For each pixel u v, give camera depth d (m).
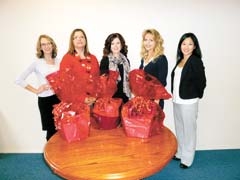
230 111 3.09
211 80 2.98
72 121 1.73
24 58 2.93
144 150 1.61
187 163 2.76
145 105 1.79
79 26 2.85
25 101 3.04
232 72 2.97
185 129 2.65
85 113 1.78
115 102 1.93
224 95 3.04
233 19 2.83
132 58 2.93
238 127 3.14
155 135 1.82
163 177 2.63
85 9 2.80
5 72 2.95
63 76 1.87
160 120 1.83
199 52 2.51
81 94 1.90
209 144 3.19
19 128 3.13
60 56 2.91
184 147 2.75
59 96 1.88
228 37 2.87
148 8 2.79
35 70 2.74
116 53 2.57
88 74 2.27
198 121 3.11
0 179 2.65
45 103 2.72
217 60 2.93
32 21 2.82
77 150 1.63
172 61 2.93
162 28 2.85
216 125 3.13
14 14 2.80
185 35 2.50
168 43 2.89
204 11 2.80
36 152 3.20
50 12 2.80
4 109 3.06
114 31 2.86
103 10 2.80
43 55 2.73
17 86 3.00
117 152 1.59
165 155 1.55
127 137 1.79
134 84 1.82
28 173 2.75
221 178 2.60
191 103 2.54
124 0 2.78
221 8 2.79
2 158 3.07
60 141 1.76
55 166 1.46
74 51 2.60
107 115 1.86
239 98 3.05
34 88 2.78
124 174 1.35
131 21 2.83
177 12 2.80
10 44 2.88
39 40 2.67
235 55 2.92
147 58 2.70
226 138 3.17
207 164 2.86
